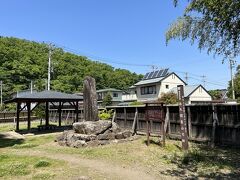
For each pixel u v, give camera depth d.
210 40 10.81
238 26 8.89
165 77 47.50
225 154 9.71
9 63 63.44
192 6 10.14
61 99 21.00
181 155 9.77
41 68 63.78
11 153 11.38
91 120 14.01
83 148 12.02
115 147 11.84
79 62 71.00
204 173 7.48
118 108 18.78
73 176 7.35
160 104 11.57
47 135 18.33
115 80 77.19
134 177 7.27
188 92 45.34
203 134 12.03
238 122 10.45
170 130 13.80
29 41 75.88
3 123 35.56
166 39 11.66
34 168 8.35
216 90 65.19
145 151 10.69
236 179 6.83
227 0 8.38
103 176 7.37
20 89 58.34
